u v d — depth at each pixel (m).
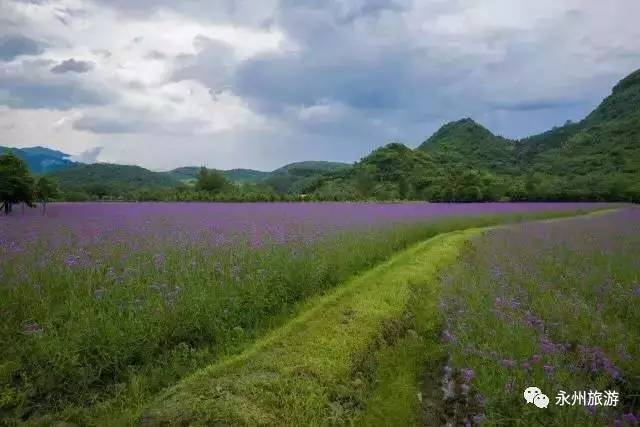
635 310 7.91
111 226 15.55
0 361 5.56
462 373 6.35
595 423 4.80
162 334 6.63
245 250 10.72
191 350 6.60
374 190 80.62
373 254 14.13
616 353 6.30
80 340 5.79
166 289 7.79
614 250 13.78
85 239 12.05
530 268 11.50
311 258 10.77
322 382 5.98
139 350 6.23
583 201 60.44
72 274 8.17
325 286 10.74
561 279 10.40
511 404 5.35
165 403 5.20
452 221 25.45
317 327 7.81
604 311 8.20
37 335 5.75
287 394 5.62
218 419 4.93
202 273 8.95
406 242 18.25
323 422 5.25
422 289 11.19
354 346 7.11
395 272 12.38
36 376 5.45
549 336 7.16
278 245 11.46
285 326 8.00
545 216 35.03
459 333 7.29
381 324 8.21
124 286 8.00
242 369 6.16
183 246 11.10
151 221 17.89
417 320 9.17
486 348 6.52
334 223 18.12
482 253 14.95
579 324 7.42
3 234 12.24
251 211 25.52
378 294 10.02
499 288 9.28
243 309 8.12
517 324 7.00
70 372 5.51
